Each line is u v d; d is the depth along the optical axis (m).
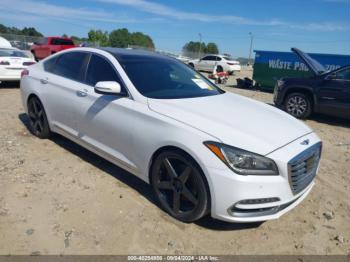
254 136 3.01
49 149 4.94
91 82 4.19
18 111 7.16
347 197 4.08
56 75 4.81
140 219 3.28
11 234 2.93
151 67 4.13
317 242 3.13
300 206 3.78
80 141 4.39
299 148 3.08
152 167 3.41
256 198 2.81
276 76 15.64
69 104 4.38
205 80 4.65
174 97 3.72
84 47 4.62
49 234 2.96
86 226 3.12
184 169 3.12
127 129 3.56
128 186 3.93
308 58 9.04
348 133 7.56
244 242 3.05
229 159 2.80
